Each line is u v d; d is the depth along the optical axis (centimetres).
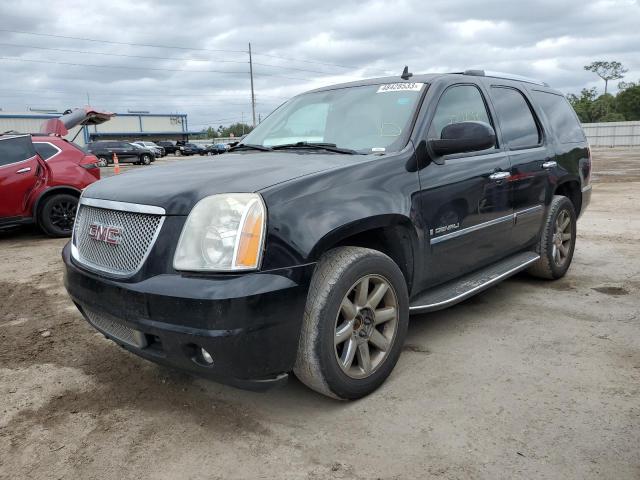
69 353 371
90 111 1105
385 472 230
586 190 541
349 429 263
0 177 764
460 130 323
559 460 233
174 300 237
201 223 245
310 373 265
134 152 3959
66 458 250
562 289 475
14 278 582
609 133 4291
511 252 432
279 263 244
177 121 7775
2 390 319
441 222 334
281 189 257
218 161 337
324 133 366
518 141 435
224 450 251
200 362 249
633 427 256
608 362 326
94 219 290
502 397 288
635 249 626
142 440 262
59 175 812
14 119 4134
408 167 316
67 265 302
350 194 279
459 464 233
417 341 366
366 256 277
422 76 383
